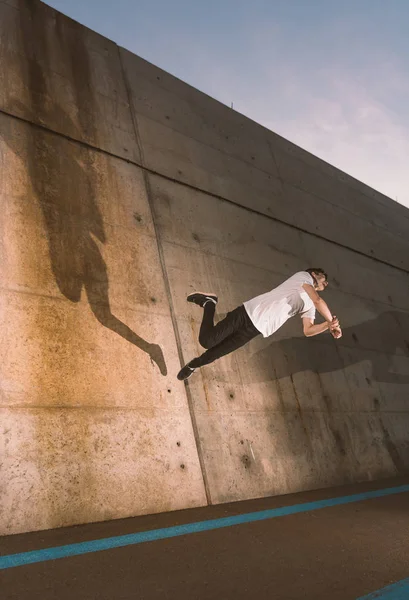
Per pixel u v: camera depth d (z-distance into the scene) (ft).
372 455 21.88
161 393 15.72
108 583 7.71
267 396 18.85
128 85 20.84
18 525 11.60
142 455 14.39
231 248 21.09
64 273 15.06
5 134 15.51
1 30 17.02
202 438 16.06
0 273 13.69
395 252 31.55
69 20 19.72
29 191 15.28
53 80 17.84
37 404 13.05
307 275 13.41
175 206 19.72
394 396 25.08
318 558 9.31
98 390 14.35
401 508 14.55
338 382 22.40
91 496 12.96
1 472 11.85
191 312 18.01
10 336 13.23
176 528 11.66
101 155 18.06
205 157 22.36
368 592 7.60
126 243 17.19
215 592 7.46
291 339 21.24
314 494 17.24
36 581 7.70
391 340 27.20
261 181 24.63
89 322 14.99
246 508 14.46
